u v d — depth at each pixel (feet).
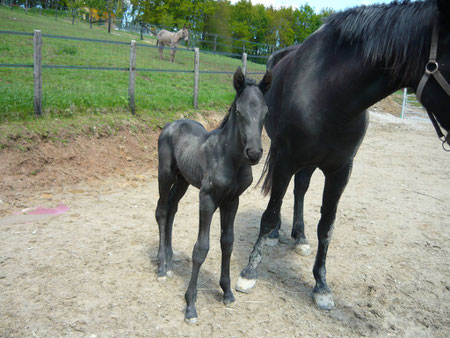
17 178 16.62
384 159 30.01
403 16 7.33
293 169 10.03
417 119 58.18
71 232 13.17
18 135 18.03
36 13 90.48
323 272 10.35
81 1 97.66
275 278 11.36
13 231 12.78
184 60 58.08
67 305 9.12
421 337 9.06
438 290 11.27
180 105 28.37
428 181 24.23
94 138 20.83
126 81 33.83
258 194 19.54
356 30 8.08
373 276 11.86
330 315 9.66
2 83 24.99
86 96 24.16
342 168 9.52
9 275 10.17
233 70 57.16
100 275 10.62
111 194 17.26
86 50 45.88
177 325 8.75
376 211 18.04
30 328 8.21
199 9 116.98
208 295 10.13
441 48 6.70
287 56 11.76
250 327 8.89
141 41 77.87
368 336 8.93
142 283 10.41
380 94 8.07
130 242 12.85
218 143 8.57
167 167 10.31
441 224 16.78
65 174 18.06
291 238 14.37
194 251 8.80
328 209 9.95
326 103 8.63
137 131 23.20
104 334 8.21
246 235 14.35
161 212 10.66
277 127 10.50
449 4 6.34
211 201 8.57
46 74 30.99
